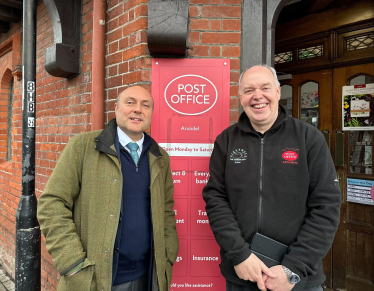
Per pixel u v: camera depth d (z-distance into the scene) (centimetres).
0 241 406
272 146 142
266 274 125
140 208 150
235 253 128
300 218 133
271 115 143
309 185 136
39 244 179
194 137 205
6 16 361
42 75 324
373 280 257
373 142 260
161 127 205
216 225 140
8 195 397
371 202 259
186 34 189
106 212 140
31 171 177
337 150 279
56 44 247
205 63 205
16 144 383
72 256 132
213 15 206
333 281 282
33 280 175
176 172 205
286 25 308
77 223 145
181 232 204
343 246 277
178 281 202
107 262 136
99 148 145
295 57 305
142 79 205
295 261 122
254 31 205
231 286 145
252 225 136
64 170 142
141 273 154
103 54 234
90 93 246
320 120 290
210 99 205
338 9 271
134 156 157
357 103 266
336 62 274
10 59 408
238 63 206
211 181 154
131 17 213
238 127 154
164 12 189
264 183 137
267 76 144
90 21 250
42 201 137
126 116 155
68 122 275
